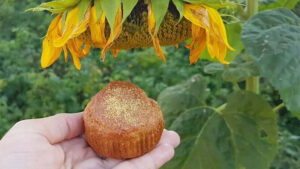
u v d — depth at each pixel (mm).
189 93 329
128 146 205
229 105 312
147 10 180
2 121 600
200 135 311
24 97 655
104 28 184
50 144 235
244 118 306
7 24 750
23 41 724
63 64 716
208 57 313
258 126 302
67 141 251
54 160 230
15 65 710
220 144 304
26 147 225
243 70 309
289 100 198
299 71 200
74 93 667
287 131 564
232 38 288
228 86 678
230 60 305
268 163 297
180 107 326
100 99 212
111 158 219
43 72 692
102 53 174
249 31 214
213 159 303
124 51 752
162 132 223
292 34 210
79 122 250
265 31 213
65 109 640
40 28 725
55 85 651
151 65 733
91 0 181
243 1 294
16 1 769
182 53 760
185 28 186
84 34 189
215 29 186
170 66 725
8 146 225
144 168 214
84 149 249
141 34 183
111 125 203
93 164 238
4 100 640
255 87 326
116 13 176
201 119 317
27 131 232
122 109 206
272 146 299
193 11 184
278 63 202
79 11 181
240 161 299
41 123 239
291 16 220
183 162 304
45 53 201
